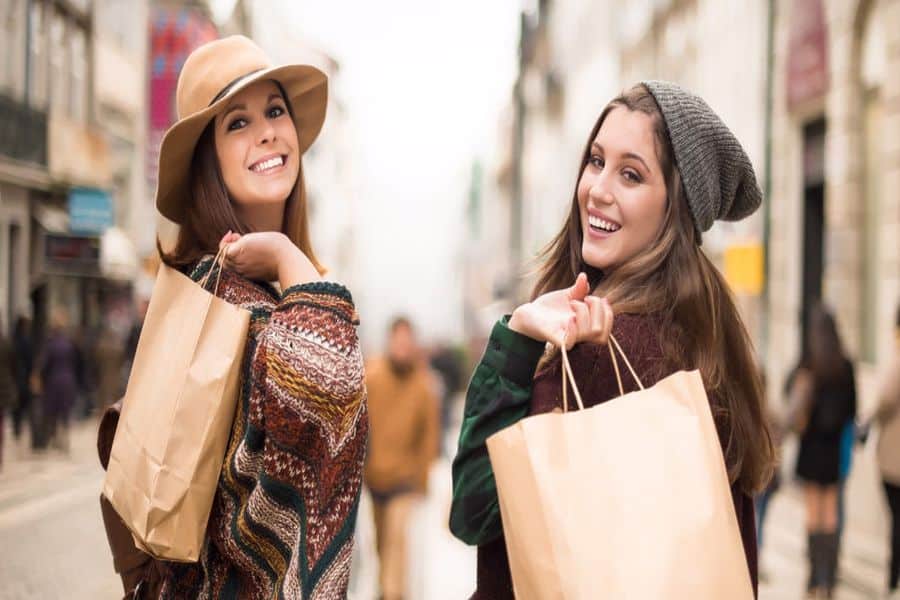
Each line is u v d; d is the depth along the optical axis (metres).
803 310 23.56
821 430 11.86
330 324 3.38
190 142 3.74
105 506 3.85
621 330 3.46
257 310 3.53
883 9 18.80
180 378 3.41
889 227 18.36
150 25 42.66
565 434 3.13
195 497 3.37
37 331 33.22
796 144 23.78
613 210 3.65
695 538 3.05
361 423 3.41
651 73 41.09
